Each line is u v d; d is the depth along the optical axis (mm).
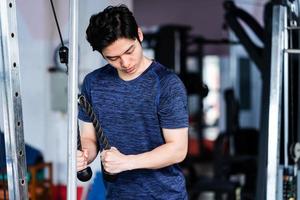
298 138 2646
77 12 1473
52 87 4090
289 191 2312
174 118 1688
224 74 7273
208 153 7184
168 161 1694
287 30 2186
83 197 3629
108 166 1660
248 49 4035
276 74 2090
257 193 3135
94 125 1689
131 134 1759
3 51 1564
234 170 4738
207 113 7445
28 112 4156
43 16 4016
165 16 7762
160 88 1690
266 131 3047
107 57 1605
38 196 4012
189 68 7285
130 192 1822
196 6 7492
